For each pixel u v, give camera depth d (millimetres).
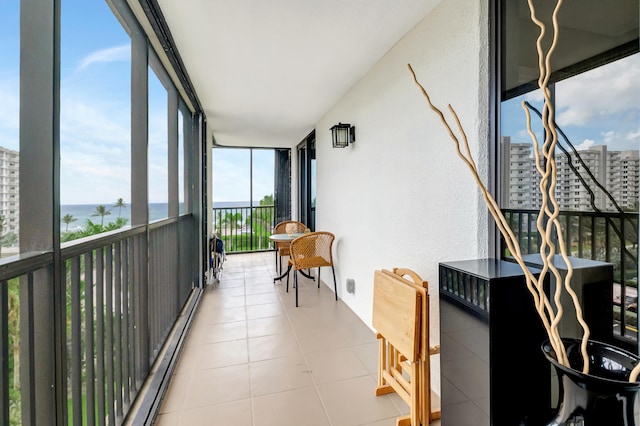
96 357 1411
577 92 1235
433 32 1890
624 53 1090
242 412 1737
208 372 2133
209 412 1736
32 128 1001
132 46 1915
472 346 1292
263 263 5785
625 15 1083
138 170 1949
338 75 2859
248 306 3457
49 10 1017
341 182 3582
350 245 3340
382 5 1827
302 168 6215
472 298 1286
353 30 2100
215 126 4902
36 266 959
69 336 1327
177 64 2424
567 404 874
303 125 4820
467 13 1645
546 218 1362
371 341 2604
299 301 3633
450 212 1789
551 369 1247
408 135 2172
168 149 2857
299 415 1714
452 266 1413
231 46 2281
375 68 2631
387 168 2473
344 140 3191
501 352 1208
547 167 900
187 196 3639
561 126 1301
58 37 1038
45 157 1015
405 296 1643
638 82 1059
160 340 2418
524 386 1230
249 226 7109
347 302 3469
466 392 1331
